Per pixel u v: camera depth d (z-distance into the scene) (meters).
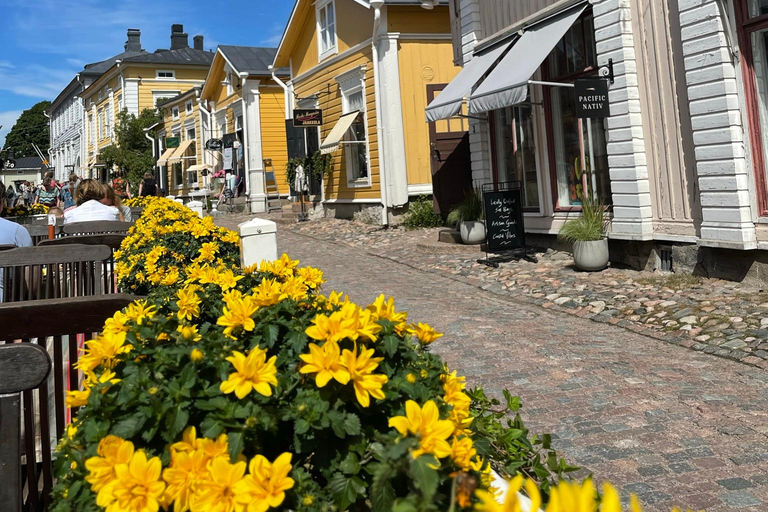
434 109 11.82
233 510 1.54
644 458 4.05
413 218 15.71
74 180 20.48
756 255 7.64
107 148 39.62
